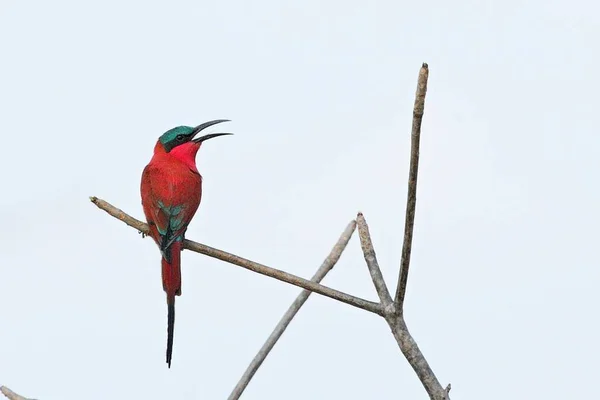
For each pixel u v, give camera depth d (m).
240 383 7.79
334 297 6.73
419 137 6.06
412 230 6.31
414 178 6.18
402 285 6.45
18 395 7.34
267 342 7.95
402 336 6.49
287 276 6.96
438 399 6.29
